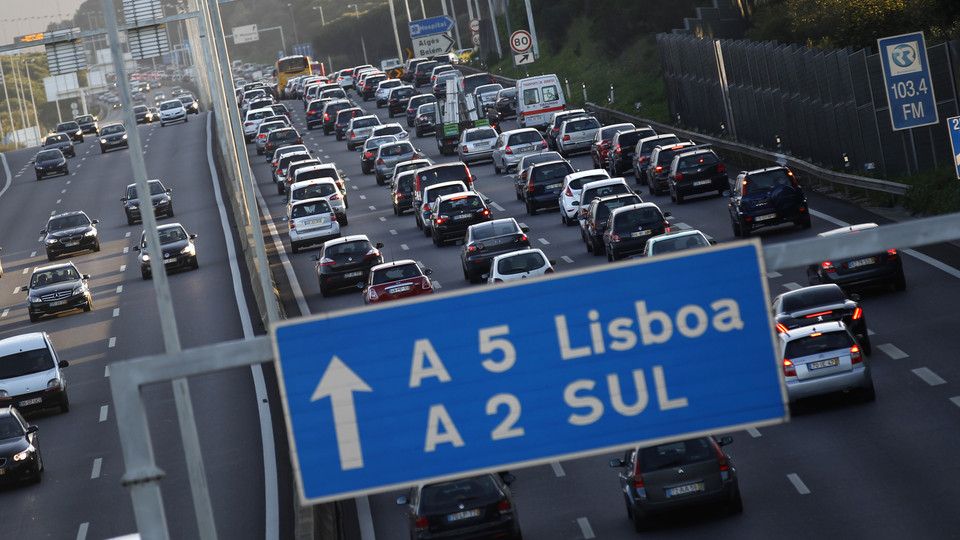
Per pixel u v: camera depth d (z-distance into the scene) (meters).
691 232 116.56
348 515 81.62
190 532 83.44
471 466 34.00
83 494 95.62
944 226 34.00
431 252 163.12
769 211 135.75
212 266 181.75
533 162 188.62
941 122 145.50
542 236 161.25
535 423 34.16
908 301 108.19
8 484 99.94
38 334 125.50
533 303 34.25
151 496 33.53
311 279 159.62
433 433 34.00
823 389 85.19
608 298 34.34
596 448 34.19
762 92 192.62
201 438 104.75
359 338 33.97
